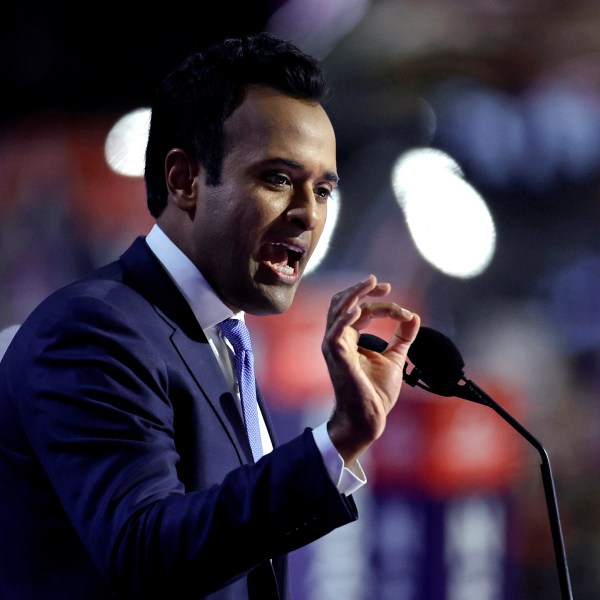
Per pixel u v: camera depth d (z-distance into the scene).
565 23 25.50
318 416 16.30
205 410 5.96
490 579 16.44
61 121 22.45
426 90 25.34
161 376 5.79
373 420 5.24
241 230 6.09
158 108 6.46
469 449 16.28
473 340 22.86
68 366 5.55
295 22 25.27
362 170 24.55
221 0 27.17
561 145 25.47
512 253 24.41
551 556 19.88
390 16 25.22
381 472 15.90
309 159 6.09
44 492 5.73
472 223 23.41
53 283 21.31
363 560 15.60
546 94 25.69
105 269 6.36
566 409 21.86
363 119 25.25
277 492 5.05
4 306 21.16
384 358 5.70
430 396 16.11
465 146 25.12
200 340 6.18
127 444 5.32
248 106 6.09
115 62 27.88
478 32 25.28
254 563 5.14
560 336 23.23
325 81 6.25
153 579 5.03
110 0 27.45
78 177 21.75
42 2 27.41
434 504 15.94
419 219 23.19
